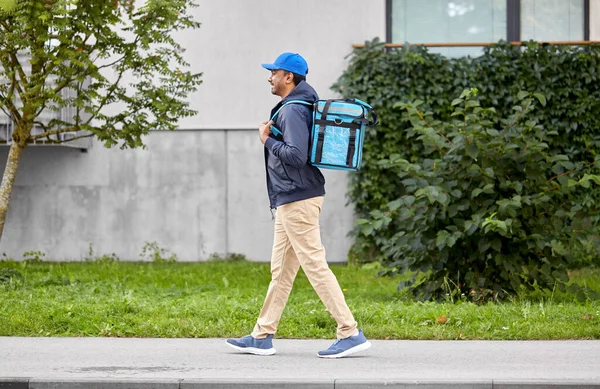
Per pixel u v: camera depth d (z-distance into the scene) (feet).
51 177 83.61
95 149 83.30
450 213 48.83
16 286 55.62
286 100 32.65
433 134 50.42
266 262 81.66
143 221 83.35
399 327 38.93
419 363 31.73
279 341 37.06
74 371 30.45
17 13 54.24
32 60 56.54
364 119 32.24
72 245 83.66
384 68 79.25
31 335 38.81
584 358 32.71
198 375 29.60
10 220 83.92
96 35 58.13
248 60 82.48
